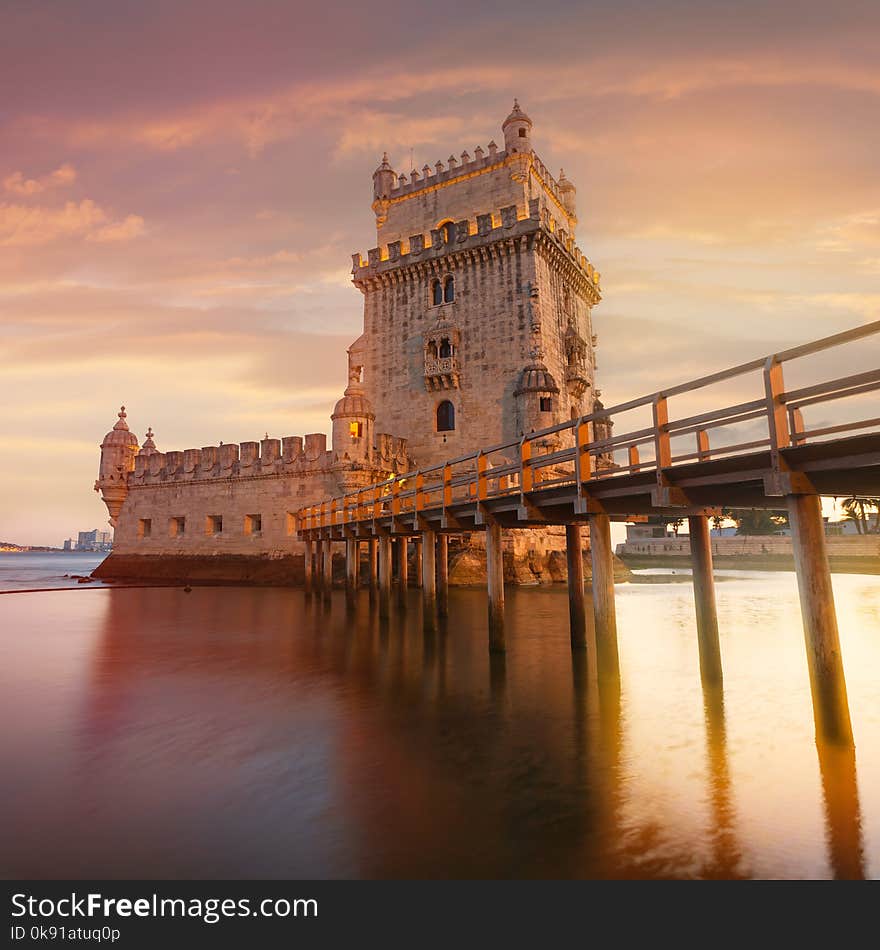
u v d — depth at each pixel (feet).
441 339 142.41
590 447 39.75
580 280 159.43
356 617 75.05
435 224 155.22
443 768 24.57
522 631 62.13
